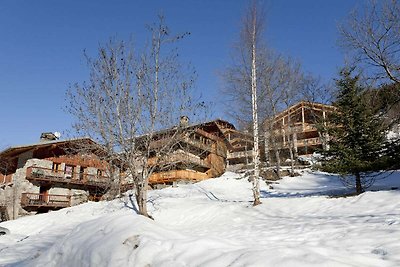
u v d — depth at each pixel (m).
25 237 16.34
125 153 14.43
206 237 5.65
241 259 4.57
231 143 40.88
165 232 6.24
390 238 6.23
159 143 15.21
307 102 29.34
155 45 15.22
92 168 31.34
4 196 29.50
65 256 6.56
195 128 16.11
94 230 6.76
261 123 23.67
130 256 5.37
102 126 14.24
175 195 22.09
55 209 28.56
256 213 13.03
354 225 8.14
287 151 34.81
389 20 14.36
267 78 22.75
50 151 29.31
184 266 4.78
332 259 4.49
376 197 11.59
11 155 30.28
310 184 22.86
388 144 13.16
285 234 8.34
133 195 21.06
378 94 14.65
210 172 35.59
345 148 13.25
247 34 17.19
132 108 14.48
